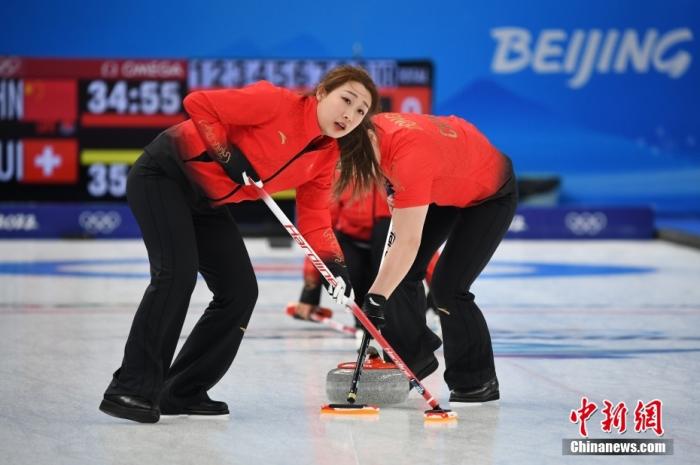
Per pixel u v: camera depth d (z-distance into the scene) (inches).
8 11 1672.0
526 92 1728.6
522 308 961.5
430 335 608.1
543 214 1676.9
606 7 1717.5
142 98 1593.3
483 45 1718.8
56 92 1585.9
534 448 470.9
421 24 1715.1
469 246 557.0
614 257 1438.2
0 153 1593.3
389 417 531.2
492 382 569.3
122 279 1148.5
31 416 522.6
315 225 528.1
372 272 742.5
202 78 1595.7
